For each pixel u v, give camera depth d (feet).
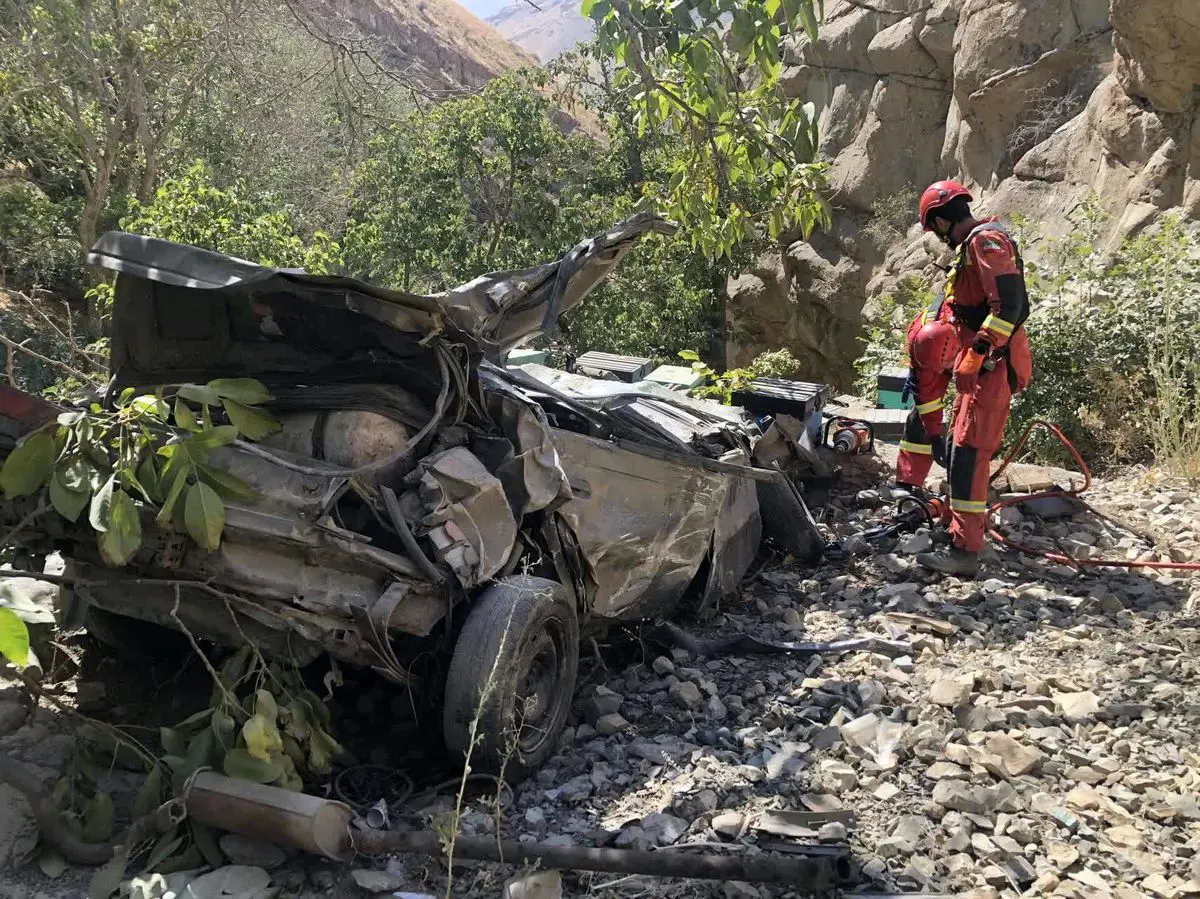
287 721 11.82
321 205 54.19
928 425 20.85
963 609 17.80
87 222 49.88
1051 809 11.57
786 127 18.90
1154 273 29.25
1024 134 63.21
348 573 12.43
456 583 12.94
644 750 13.33
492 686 11.05
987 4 64.95
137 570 12.44
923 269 68.85
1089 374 26.81
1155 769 12.45
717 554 18.16
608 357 27.17
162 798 11.25
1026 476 23.49
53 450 11.54
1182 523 21.08
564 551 14.99
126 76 47.11
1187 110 45.21
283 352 13.96
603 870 10.25
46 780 11.91
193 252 12.99
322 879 10.63
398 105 34.86
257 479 12.35
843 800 12.03
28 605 10.18
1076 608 17.61
